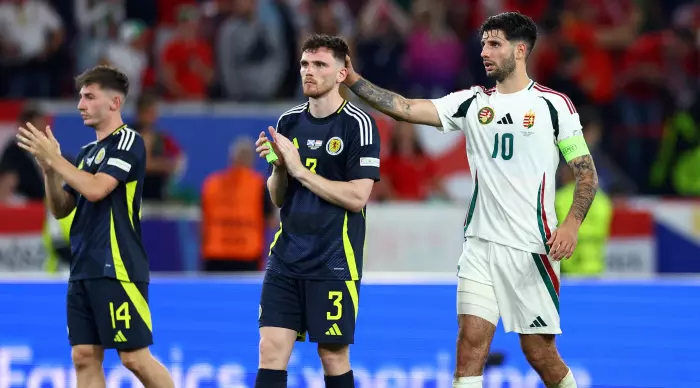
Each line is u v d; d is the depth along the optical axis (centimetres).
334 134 2083
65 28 4797
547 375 2158
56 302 2648
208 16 4631
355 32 4734
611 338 2600
